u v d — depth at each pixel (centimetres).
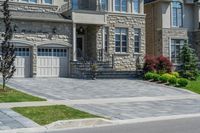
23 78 3162
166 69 3512
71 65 3409
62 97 2230
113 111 1797
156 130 1331
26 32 3225
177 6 4425
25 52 3241
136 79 3347
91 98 2244
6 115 1591
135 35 3972
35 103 1933
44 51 3328
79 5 3788
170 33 4325
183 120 1591
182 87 2944
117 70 3528
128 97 2350
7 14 2320
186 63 3725
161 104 2092
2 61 2292
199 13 4522
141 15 3991
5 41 2277
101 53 3659
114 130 1348
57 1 3619
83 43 3769
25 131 1341
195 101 2262
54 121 1491
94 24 3575
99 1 3734
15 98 2055
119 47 3866
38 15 3362
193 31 4531
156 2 4328
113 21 3828
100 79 3250
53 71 3362
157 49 4338
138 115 1709
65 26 3406
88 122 1503
